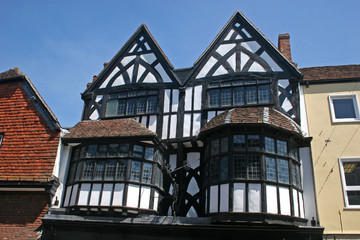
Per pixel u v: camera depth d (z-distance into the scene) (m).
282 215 8.98
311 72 11.72
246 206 8.98
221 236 9.48
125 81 13.01
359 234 9.15
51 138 11.77
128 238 10.14
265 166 9.42
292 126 10.00
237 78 11.79
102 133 11.34
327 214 9.52
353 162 10.12
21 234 10.59
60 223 10.57
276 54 11.76
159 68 12.79
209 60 12.36
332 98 11.04
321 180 9.94
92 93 13.21
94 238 10.36
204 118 11.48
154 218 10.04
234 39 12.44
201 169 10.97
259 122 9.60
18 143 12.02
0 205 11.16
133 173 10.58
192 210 10.45
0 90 13.24
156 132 11.74
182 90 12.07
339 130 10.48
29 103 12.62
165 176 11.28
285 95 11.20
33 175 11.22
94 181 10.62
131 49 13.54
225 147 9.91
